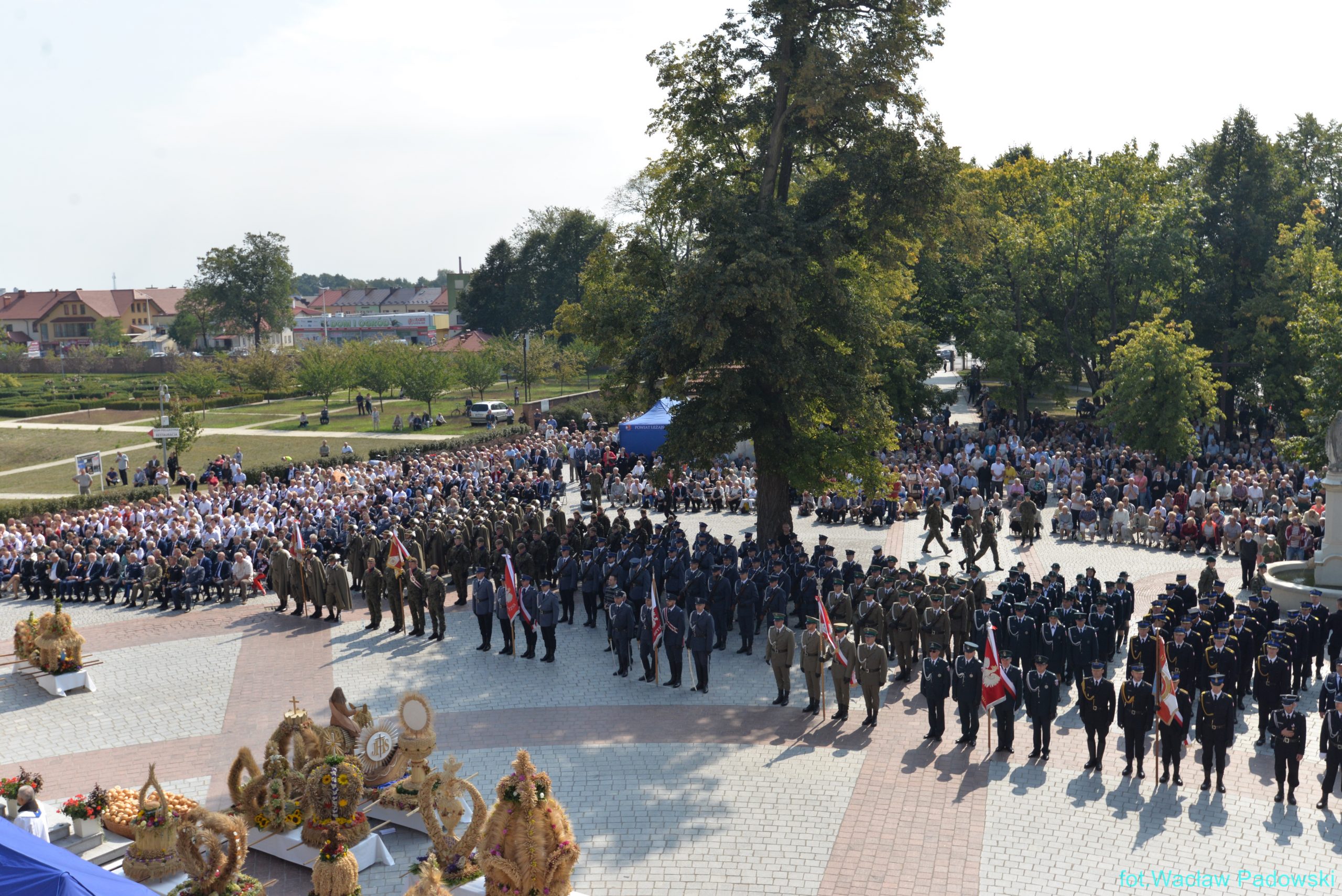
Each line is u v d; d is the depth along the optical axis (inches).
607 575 1042.7
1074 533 1409.9
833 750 716.0
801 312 1164.5
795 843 581.3
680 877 546.3
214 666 940.6
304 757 586.9
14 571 1290.6
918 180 1173.7
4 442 2687.0
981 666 712.4
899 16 1168.8
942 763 689.6
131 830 581.3
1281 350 2066.9
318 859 522.9
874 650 752.3
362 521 1398.9
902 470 1632.6
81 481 1955.0
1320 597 845.8
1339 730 604.7
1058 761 690.2
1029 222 2353.6
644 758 705.0
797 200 1373.0
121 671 937.5
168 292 7170.3
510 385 3986.2
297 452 2517.2
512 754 716.0
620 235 1411.2
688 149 1302.9
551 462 1990.7
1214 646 753.0
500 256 5073.8
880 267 1343.5
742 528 1535.4
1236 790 642.2
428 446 2340.1
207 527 1333.7
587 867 557.9
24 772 594.9
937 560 1283.2
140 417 3213.6
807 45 1173.1
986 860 557.6
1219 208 2294.5
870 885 535.5
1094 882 534.3
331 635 1032.8
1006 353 2172.7
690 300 1084.5
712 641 842.8
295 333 7160.4
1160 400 1713.8
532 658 942.4
